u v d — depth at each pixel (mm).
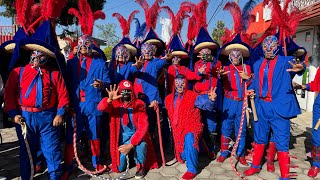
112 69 4867
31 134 3506
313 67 9406
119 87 4133
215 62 4816
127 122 4164
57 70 3682
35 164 4059
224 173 4391
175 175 4270
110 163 4734
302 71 3715
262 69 4023
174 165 4629
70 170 4141
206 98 4109
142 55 5047
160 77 5316
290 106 3879
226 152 4824
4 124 3934
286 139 3924
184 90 4270
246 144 5395
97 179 4090
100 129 4305
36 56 3422
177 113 4277
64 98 3590
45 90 3467
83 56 4199
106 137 4863
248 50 4574
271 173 4387
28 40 3383
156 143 5688
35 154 3701
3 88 3697
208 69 4828
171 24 5570
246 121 4633
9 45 3600
